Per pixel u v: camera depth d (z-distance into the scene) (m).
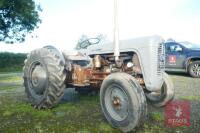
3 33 23.62
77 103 5.04
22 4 22.47
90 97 5.63
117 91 3.45
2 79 10.95
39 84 4.49
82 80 4.77
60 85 4.29
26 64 4.89
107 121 3.79
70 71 4.84
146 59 3.77
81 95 5.86
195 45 11.23
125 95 3.30
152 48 3.72
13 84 8.87
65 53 4.84
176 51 11.20
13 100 5.48
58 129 3.45
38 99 4.52
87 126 3.57
